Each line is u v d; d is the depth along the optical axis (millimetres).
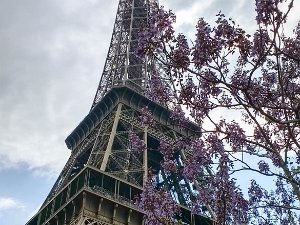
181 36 16766
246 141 18266
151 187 19703
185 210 45188
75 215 50719
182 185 60844
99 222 49031
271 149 17484
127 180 58594
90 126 85438
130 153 64125
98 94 90938
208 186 19500
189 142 20812
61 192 58312
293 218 20141
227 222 18672
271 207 20375
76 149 85312
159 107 76750
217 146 18750
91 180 55062
